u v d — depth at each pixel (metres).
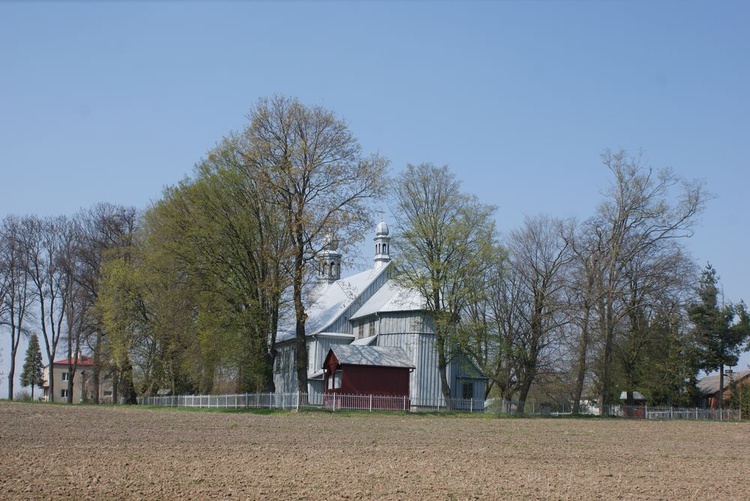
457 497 20.41
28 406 57.22
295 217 59.09
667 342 79.31
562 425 48.78
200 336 61.56
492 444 34.69
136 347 70.81
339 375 67.31
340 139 59.72
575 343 68.75
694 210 66.19
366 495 20.33
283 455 28.42
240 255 62.97
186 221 62.75
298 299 59.69
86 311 80.06
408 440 35.50
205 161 63.06
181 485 21.19
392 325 71.69
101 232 83.06
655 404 80.69
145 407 66.19
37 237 89.44
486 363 68.31
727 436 43.28
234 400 64.44
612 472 26.20
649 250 67.38
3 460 25.17
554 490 21.89
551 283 68.50
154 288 66.50
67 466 24.14
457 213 65.25
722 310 80.81
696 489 22.88
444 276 64.31
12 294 88.69
